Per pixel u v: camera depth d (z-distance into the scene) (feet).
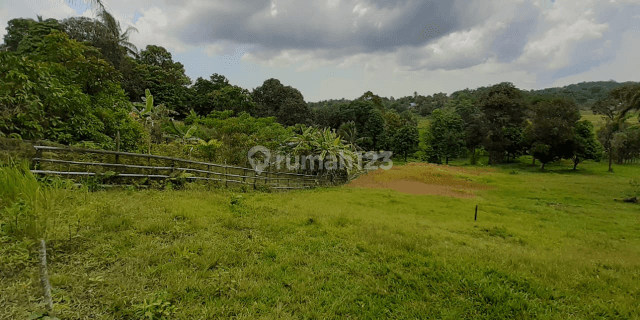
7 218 10.59
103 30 86.28
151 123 49.55
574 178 82.53
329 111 185.68
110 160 23.61
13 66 20.35
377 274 13.88
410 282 13.17
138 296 9.78
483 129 131.75
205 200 23.25
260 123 61.82
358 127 148.66
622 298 13.41
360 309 10.94
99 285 9.96
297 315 10.22
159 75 117.91
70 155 21.22
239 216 20.44
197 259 12.75
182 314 9.22
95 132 25.53
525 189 61.52
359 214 27.53
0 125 18.58
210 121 51.49
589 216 39.24
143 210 17.83
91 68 29.14
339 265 14.39
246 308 10.03
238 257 13.80
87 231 13.52
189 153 39.88
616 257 20.77
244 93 135.74
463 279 13.65
